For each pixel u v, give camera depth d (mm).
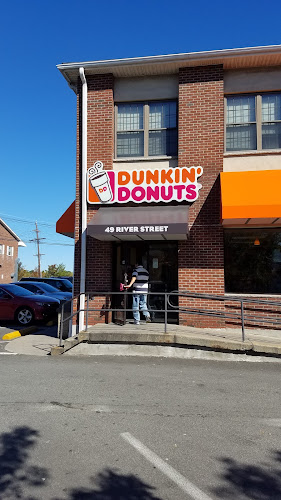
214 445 4137
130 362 7832
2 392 5832
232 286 10141
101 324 10156
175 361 7957
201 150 10148
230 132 10391
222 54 9852
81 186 10750
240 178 9500
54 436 4328
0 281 42688
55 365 7531
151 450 4008
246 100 10398
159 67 10438
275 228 10141
